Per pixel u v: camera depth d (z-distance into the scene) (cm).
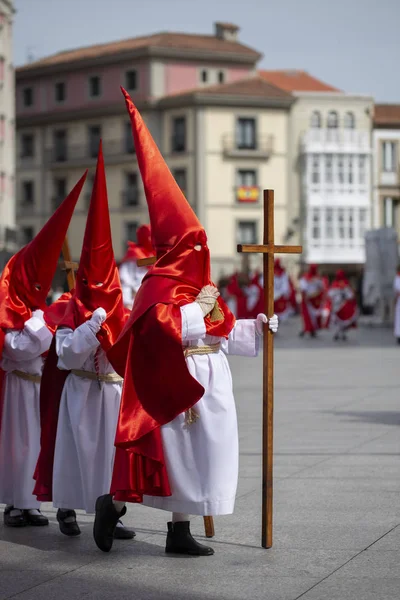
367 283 8844
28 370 1620
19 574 1297
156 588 1224
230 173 14350
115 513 1402
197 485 1358
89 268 1483
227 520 1559
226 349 1425
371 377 3959
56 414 1528
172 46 14375
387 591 1184
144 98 14388
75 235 15075
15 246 11600
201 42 14838
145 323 1354
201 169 14150
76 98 15100
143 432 1339
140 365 1360
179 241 1377
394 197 15725
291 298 8531
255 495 1731
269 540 1395
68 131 15162
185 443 1360
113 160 14712
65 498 1488
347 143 15175
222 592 1199
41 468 1525
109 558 1374
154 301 1354
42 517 1606
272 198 1399
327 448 2203
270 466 1396
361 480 1844
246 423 2631
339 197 15150
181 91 14512
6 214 11469
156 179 1418
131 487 1339
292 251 1403
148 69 14388
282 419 2708
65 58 15450
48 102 15362
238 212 14350
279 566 1305
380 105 16038
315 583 1224
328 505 1644
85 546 1448
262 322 1402
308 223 14988
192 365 1377
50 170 15338
